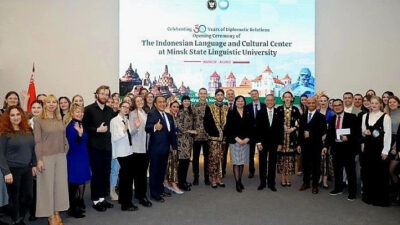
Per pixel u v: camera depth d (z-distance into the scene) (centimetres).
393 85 844
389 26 841
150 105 559
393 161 487
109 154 460
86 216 434
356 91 847
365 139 488
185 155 552
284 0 827
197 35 826
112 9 824
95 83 830
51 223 388
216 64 828
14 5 818
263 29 829
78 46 826
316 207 471
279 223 408
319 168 541
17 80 825
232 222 411
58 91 829
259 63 830
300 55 832
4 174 347
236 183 556
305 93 832
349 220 420
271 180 559
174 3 822
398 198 495
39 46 823
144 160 482
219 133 568
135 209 456
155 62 823
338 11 836
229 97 628
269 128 557
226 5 826
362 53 842
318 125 541
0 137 350
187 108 567
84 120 448
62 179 389
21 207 377
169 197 519
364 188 495
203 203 488
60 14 821
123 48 819
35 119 381
